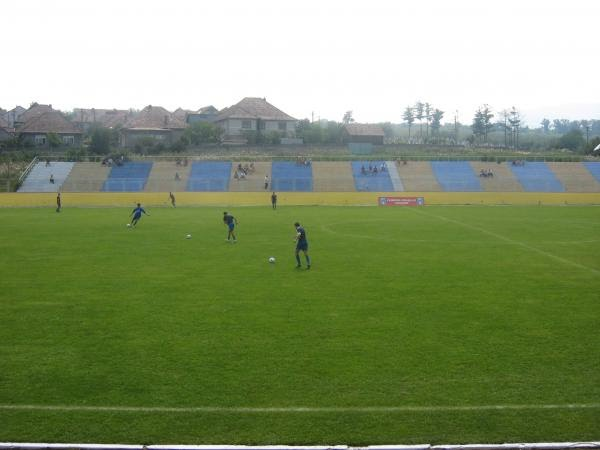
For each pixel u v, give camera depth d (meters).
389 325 16.20
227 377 12.44
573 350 14.06
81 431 10.11
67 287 21.09
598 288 20.86
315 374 12.59
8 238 35.00
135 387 11.92
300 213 53.19
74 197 64.00
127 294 20.00
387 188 71.94
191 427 10.24
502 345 14.45
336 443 9.72
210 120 117.62
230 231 33.75
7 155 80.38
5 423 10.39
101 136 88.69
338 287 21.09
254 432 10.07
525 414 10.71
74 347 14.38
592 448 9.49
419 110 155.88
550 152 101.94
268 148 95.06
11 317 17.03
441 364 13.16
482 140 153.50
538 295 19.75
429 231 38.62
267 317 17.06
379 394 11.56
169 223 44.22
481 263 26.06
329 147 98.06
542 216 49.53
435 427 10.23
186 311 17.73
